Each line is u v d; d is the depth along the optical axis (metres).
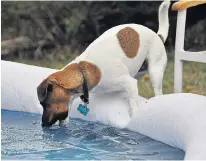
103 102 6.86
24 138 6.04
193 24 11.53
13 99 7.62
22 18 12.62
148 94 8.86
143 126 6.04
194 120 5.21
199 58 6.77
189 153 4.79
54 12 12.34
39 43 12.52
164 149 5.50
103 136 6.10
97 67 6.30
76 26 11.68
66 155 5.36
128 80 6.50
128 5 11.55
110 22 11.89
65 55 12.12
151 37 6.76
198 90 8.80
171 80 9.54
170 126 5.51
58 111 6.13
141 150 5.48
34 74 7.58
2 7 12.56
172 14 11.52
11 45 12.41
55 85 6.09
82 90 6.24
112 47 6.39
